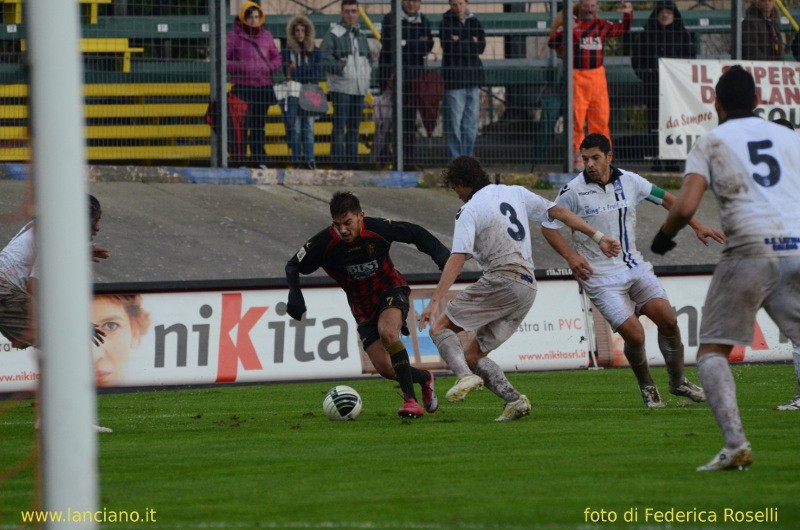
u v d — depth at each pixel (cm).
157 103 5969
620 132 6438
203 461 2361
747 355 4781
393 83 6228
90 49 5816
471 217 2894
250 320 4294
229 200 5969
